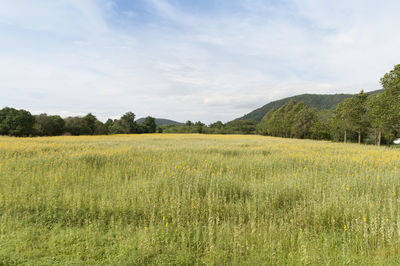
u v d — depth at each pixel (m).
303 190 5.94
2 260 3.21
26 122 48.16
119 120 85.75
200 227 4.26
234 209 5.03
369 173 7.89
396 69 19.11
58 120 56.72
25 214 4.62
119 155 11.30
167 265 3.19
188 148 15.45
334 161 10.52
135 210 4.93
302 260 3.18
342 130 36.97
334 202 4.92
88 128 62.25
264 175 8.37
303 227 4.29
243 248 3.54
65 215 4.66
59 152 11.95
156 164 9.40
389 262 3.20
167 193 5.66
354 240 3.73
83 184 6.84
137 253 3.41
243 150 15.09
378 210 4.59
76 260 3.29
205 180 6.69
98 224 4.25
